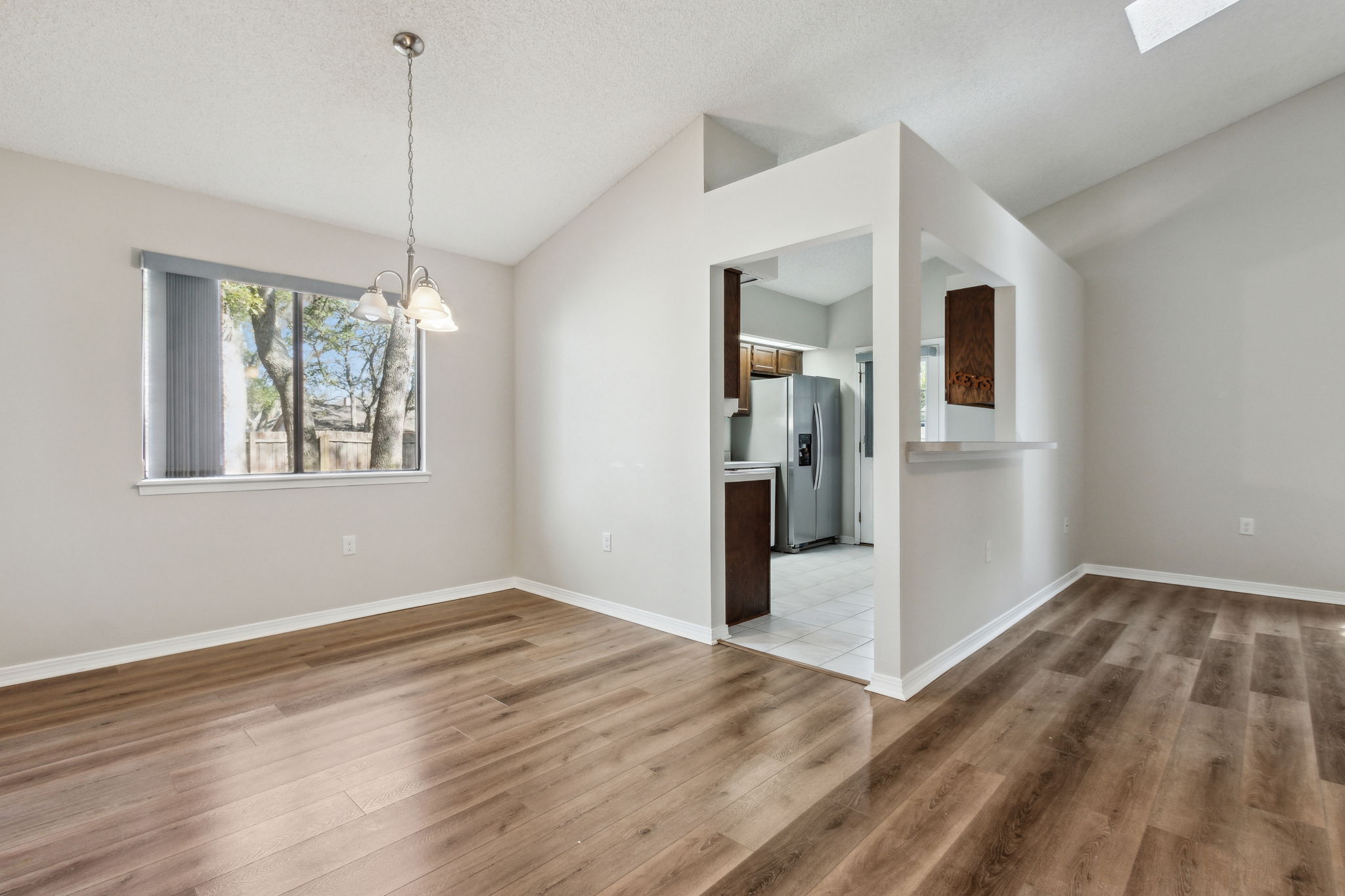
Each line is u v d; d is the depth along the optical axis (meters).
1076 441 4.75
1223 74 3.68
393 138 3.05
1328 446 4.04
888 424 2.56
